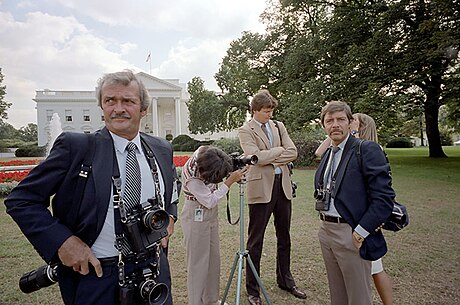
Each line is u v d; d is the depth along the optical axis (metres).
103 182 1.32
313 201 6.86
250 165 2.55
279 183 2.95
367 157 1.97
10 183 8.65
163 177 1.59
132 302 1.33
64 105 45.28
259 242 2.85
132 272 1.36
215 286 2.65
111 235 1.33
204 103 32.91
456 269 3.39
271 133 3.04
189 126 39.78
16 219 1.21
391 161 15.27
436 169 11.72
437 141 17.22
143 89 1.50
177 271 3.54
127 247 1.34
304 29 18.17
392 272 3.33
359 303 2.00
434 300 2.78
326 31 15.03
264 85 21.25
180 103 47.09
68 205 1.30
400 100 12.52
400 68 12.70
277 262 3.09
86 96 45.81
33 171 1.27
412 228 4.79
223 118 31.88
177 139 36.50
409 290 2.96
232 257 3.92
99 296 1.31
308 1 16.56
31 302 2.85
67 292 1.37
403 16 12.85
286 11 18.38
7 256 3.97
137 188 1.40
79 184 1.30
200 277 2.50
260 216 2.84
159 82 44.09
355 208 1.96
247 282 2.87
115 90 1.39
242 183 2.53
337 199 2.04
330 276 2.19
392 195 1.89
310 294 2.97
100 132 1.42
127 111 1.40
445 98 13.66
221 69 29.89
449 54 11.46
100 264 1.31
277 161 2.83
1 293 3.01
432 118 17.19
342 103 2.15
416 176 10.09
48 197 1.28
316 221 5.36
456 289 2.97
